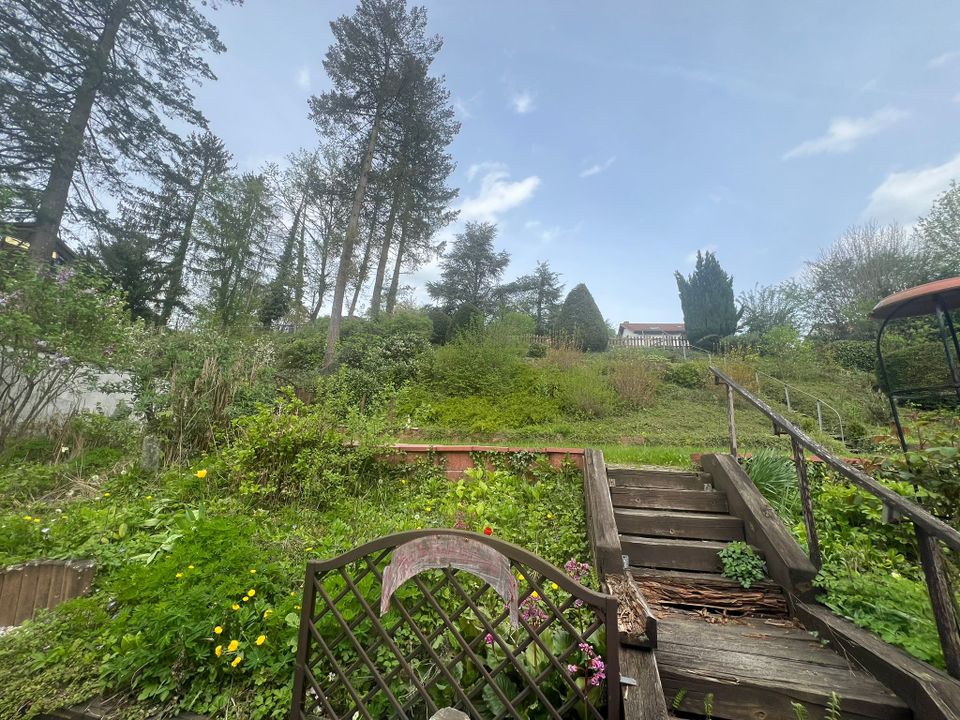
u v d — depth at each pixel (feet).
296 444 14.37
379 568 7.61
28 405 22.95
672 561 10.14
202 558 8.22
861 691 5.92
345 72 61.16
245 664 6.62
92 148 45.37
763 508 10.67
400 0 63.62
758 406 11.34
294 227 78.28
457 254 104.78
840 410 33.88
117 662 6.81
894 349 43.86
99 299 22.29
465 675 6.14
